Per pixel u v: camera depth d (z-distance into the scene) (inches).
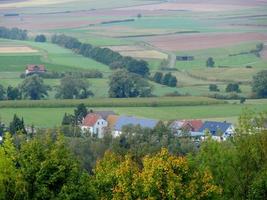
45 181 3535.9
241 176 3912.4
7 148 3713.1
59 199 3496.6
